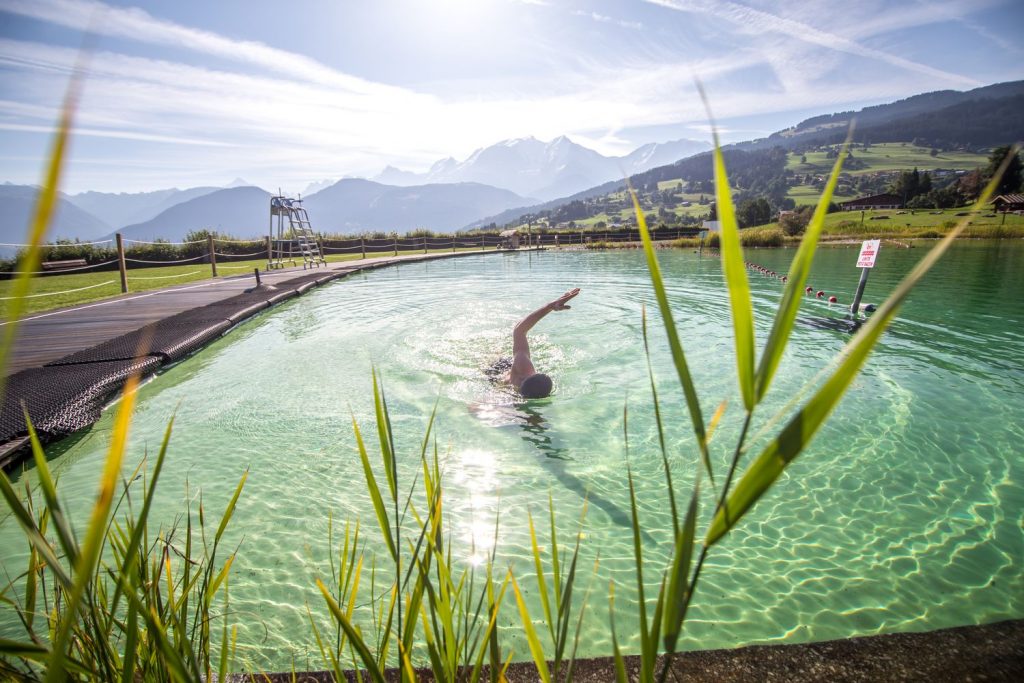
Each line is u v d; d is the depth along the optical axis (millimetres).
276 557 2730
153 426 4355
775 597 2463
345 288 12547
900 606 2402
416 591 1009
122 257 11203
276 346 6812
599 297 10547
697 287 11922
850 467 3564
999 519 2984
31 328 7312
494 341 6961
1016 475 3422
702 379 5281
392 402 4820
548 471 3602
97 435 4238
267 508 3164
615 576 2596
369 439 4082
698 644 2221
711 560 2717
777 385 4980
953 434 3990
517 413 4543
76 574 526
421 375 5566
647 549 2797
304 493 3334
